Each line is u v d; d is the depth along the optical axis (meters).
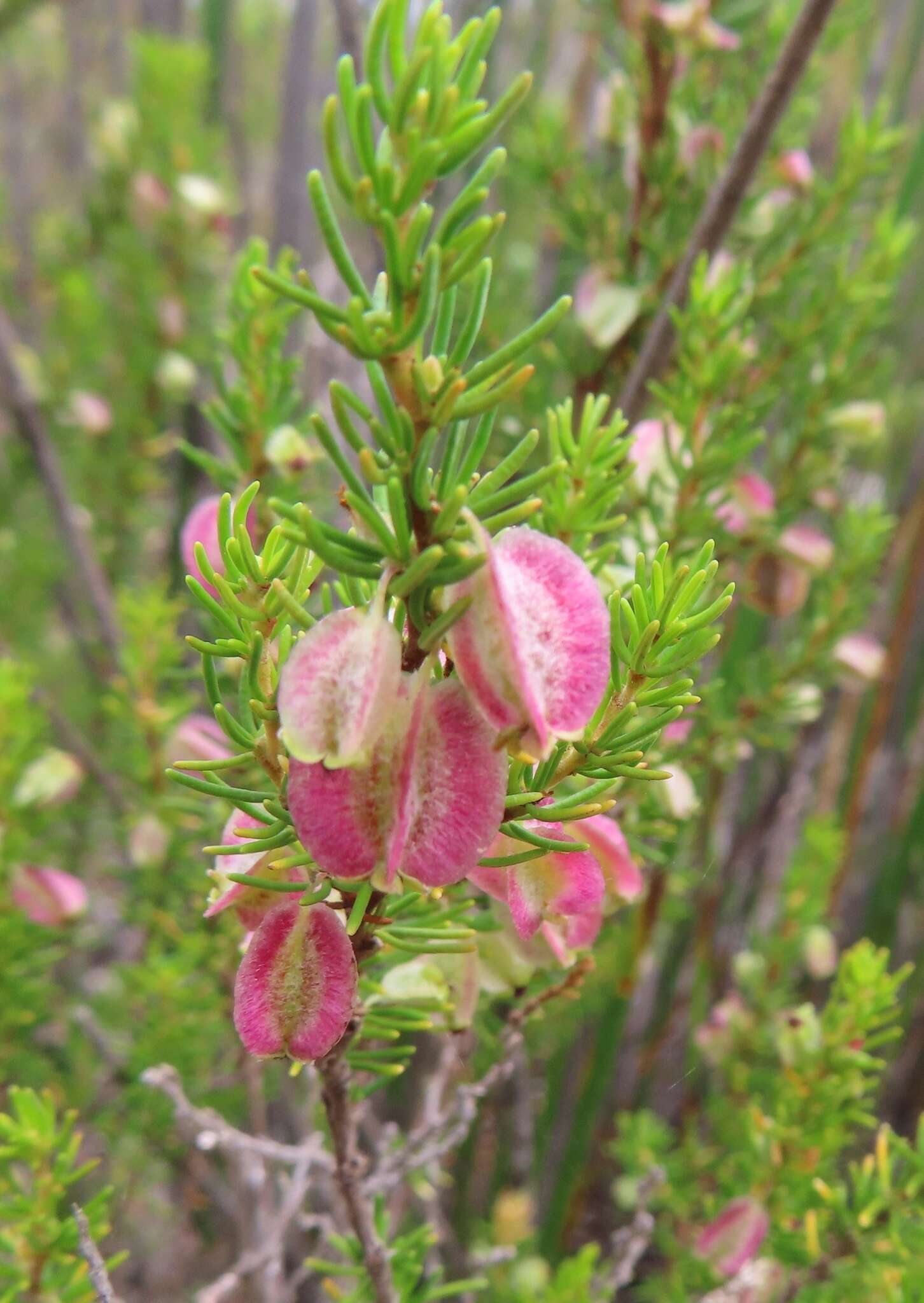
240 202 0.48
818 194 0.27
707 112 0.28
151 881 0.27
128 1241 0.36
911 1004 0.41
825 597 0.27
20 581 0.47
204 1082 0.28
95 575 0.39
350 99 0.10
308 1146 0.23
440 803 0.11
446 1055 0.22
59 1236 0.17
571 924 0.15
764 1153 0.23
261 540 0.20
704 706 0.25
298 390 0.23
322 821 0.11
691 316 0.20
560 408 0.16
